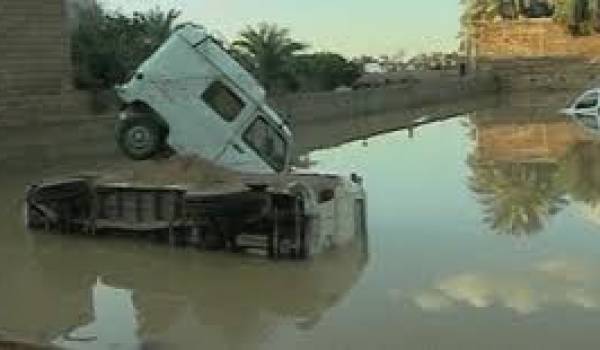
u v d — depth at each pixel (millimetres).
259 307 10953
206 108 16250
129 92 16484
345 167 25188
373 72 68062
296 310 10766
